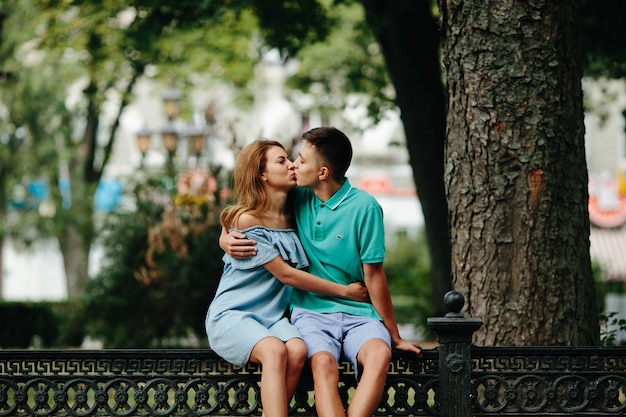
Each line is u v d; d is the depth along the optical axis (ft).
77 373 16.26
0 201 76.23
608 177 110.01
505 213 18.62
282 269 15.79
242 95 80.23
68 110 75.05
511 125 18.54
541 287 18.53
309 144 16.19
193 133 49.80
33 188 77.36
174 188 46.09
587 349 16.07
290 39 39.40
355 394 14.99
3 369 16.24
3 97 71.92
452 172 19.15
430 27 37.37
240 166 16.30
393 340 16.07
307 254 16.28
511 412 16.05
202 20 37.55
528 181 18.51
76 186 79.41
